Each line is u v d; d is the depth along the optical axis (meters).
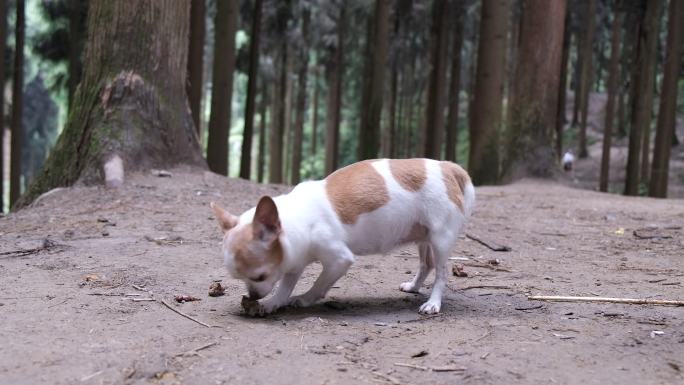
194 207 2.77
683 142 11.02
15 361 1.60
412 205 1.86
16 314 1.78
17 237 2.39
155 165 3.22
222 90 5.21
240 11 8.15
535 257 2.38
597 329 1.77
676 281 2.11
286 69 10.89
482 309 1.89
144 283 2.00
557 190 4.69
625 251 2.48
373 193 1.84
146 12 3.22
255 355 1.64
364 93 8.55
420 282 2.01
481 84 5.57
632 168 6.25
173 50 3.32
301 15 9.44
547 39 5.37
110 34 3.20
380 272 2.18
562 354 1.66
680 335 1.75
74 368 1.58
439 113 7.97
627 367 1.62
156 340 1.69
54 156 3.15
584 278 2.14
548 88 5.41
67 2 6.24
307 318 1.81
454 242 1.88
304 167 14.94
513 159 5.47
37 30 6.73
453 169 1.91
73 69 6.06
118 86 3.16
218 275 2.08
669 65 5.83
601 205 3.71
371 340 1.72
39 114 13.20
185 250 2.29
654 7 6.35
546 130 5.42
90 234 2.44
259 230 1.75
